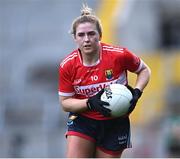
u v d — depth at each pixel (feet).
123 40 192.65
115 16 191.72
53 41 240.73
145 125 166.81
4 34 246.68
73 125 57.06
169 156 155.53
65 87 55.98
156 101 174.91
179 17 203.00
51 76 228.02
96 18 54.29
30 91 217.77
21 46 242.58
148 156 155.84
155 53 195.42
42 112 191.83
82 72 54.85
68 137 57.21
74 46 236.84
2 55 239.71
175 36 202.90
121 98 53.62
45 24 245.65
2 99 209.97
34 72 231.09
